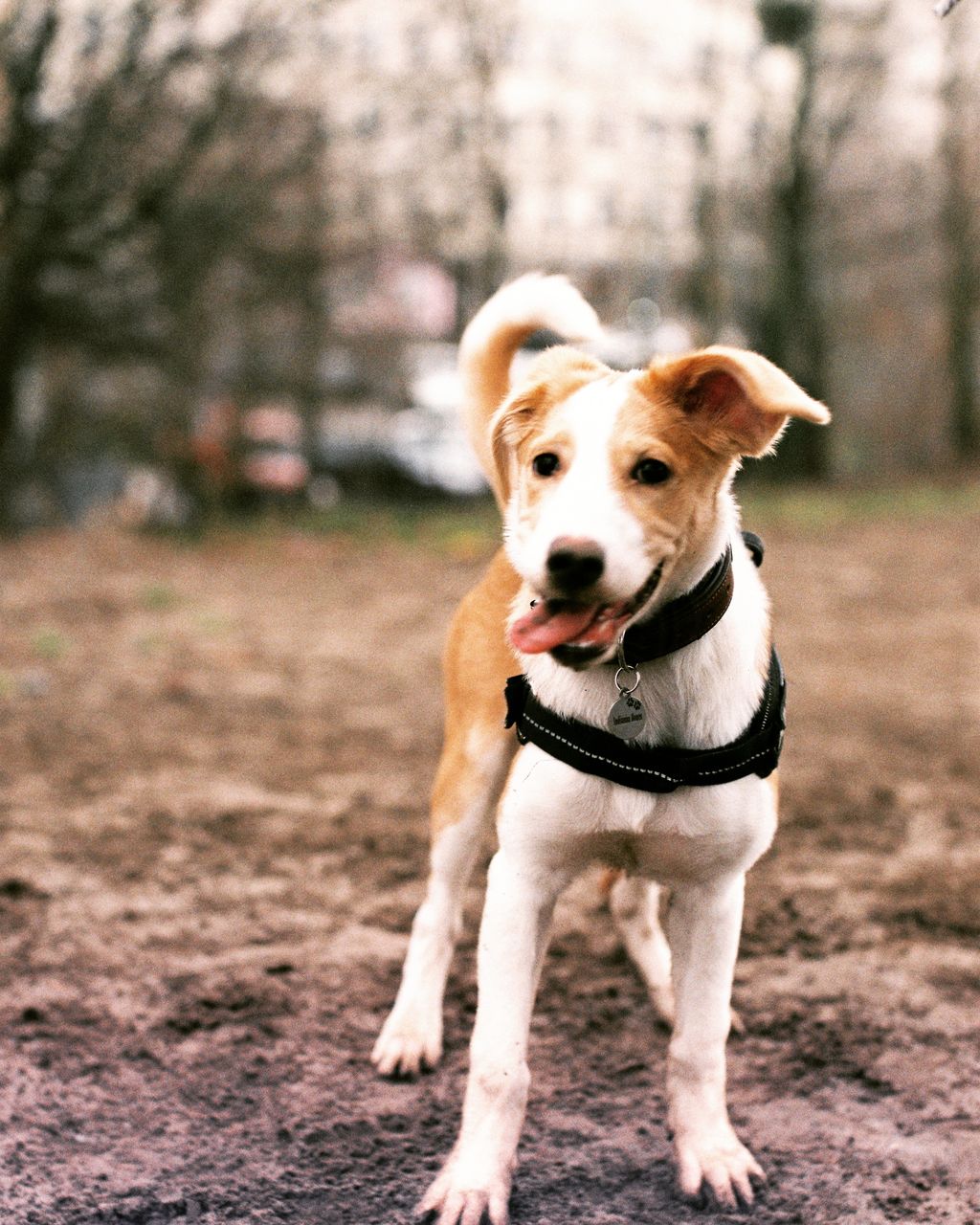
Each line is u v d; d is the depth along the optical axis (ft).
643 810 5.38
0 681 12.37
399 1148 5.76
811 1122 5.91
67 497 37.22
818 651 15.02
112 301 29.07
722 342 43.70
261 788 9.39
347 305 37.63
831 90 39.88
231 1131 5.83
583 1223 5.39
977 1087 6.12
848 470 54.03
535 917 5.52
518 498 5.45
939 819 8.83
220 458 29.86
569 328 6.41
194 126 26.76
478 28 32.83
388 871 7.91
